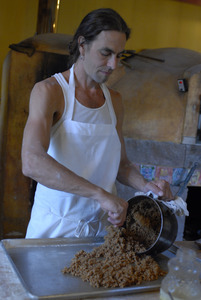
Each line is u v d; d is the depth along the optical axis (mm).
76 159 1550
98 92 1650
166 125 3326
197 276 987
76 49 1536
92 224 1602
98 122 1598
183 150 3354
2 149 3309
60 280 1120
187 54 3576
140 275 1180
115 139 1639
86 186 1320
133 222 1425
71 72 1564
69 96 1523
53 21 3766
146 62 3455
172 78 3316
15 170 3250
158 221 1395
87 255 1288
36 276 1133
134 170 1731
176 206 1402
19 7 4176
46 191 1572
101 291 1049
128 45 4652
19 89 3180
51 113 1462
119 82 3354
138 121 3291
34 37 3301
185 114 3336
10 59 3137
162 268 1299
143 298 1072
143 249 1317
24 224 3330
